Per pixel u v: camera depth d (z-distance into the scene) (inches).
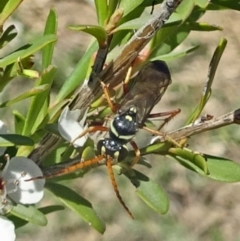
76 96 7.9
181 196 26.9
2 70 7.6
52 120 8.2
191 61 31.1
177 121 28.2
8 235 7.9
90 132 8.3
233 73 32.0
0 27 7.3
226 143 28.7
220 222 26.6
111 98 8.4
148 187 8.0
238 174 8.0
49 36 7.2
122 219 25.5
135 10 7.9
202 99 8.2
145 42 7.4
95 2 7.5
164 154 8.2
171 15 7.5
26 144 7.2
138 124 8.5
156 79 8.9
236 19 34.0
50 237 24.3
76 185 25.7
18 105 25.0
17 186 7.9
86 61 8.3
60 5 31.7
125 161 8.3
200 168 8.0
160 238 25.4
